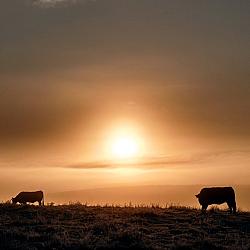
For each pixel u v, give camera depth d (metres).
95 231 30.38
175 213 37.97
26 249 25.47
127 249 26.38
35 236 28.03
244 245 27.89
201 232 31.19
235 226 33.91
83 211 37.56
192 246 27.47
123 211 37.97
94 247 26.42
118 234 28.70
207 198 41.47
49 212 36.81
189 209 41.16
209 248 27.39
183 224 33.62
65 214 36.00
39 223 32.47
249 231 32.50
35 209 37.94
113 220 33.72
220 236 30.50
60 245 26.55
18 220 32.97
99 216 35.28
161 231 31.08
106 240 27.67
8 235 28.38
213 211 40.06
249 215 38.41
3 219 33.62
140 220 34.25
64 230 30.28
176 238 29.45
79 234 29.28
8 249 25.55
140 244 26.81
